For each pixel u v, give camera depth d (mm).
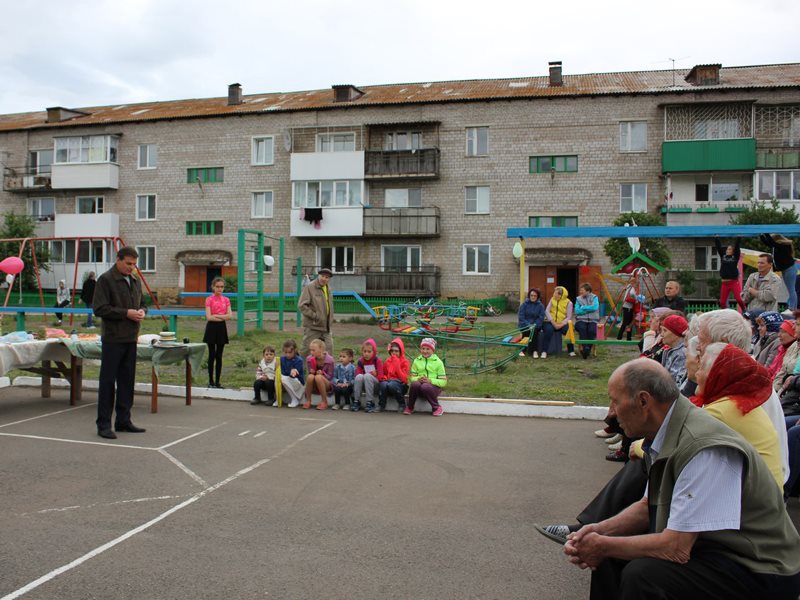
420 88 38750
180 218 38000
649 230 13680
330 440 7266
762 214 28000
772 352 6629
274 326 22094
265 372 9398
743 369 3316
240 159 37125
